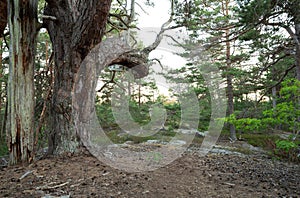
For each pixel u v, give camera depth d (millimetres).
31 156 4562
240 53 10266
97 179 3428
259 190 3326
